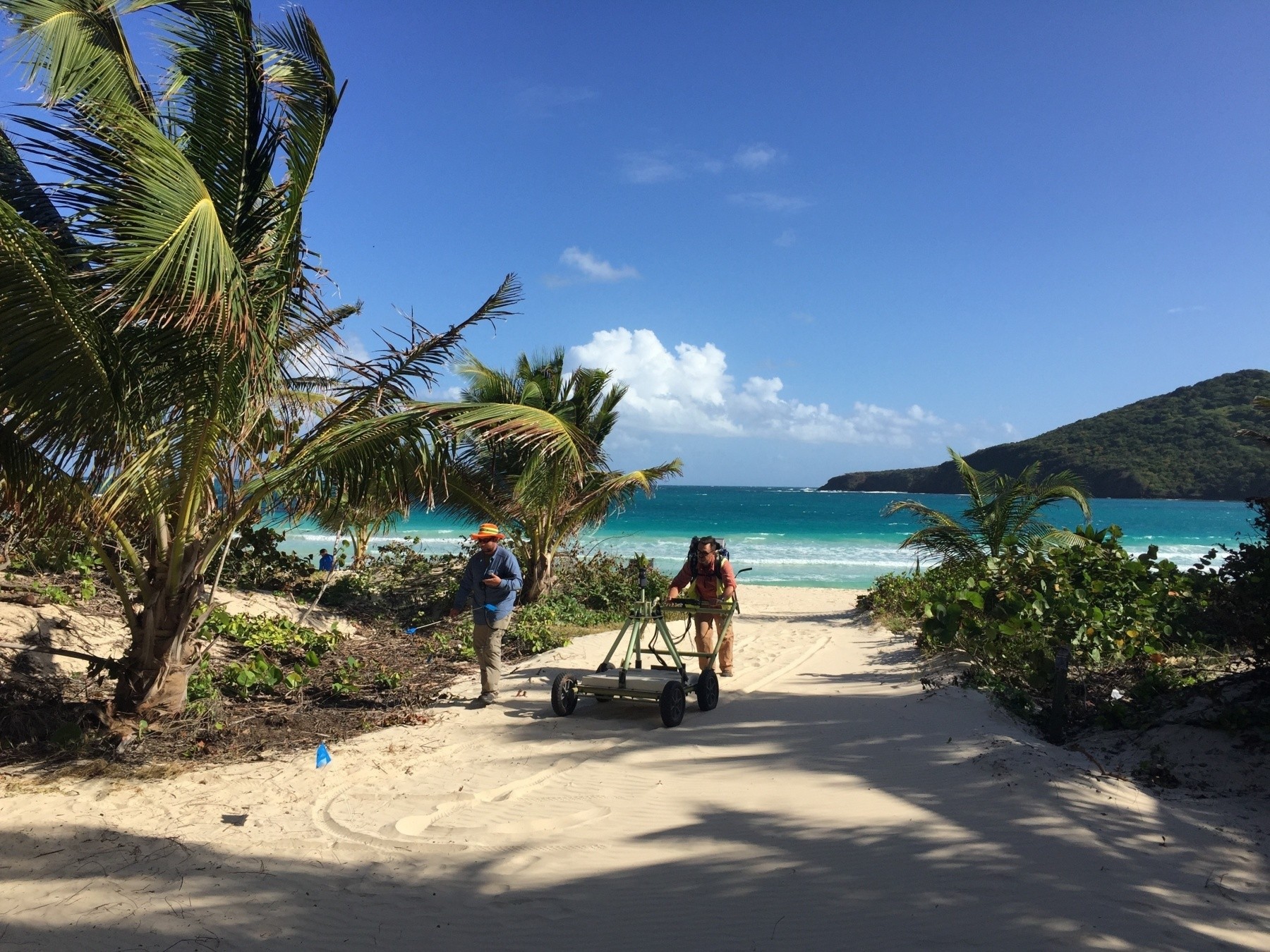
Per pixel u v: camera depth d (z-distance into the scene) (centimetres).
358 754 665
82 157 532
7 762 616
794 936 343
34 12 582
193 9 618
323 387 764
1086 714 733
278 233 682
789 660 1070
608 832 481
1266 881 390
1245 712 596
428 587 1520
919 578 1508
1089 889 368
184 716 714
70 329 527
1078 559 1102
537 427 731
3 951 331
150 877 419
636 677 746
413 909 388
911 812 480
